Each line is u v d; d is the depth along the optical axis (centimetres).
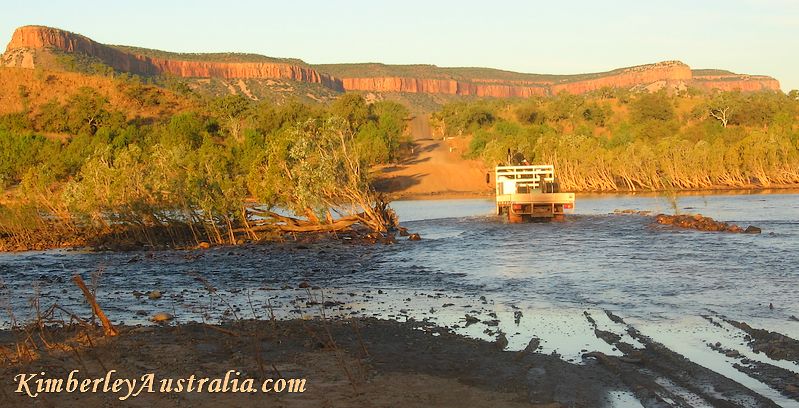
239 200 4450
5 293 2520
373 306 2062
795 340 1470
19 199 5709
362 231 4738
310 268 3056
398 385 1244
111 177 4684
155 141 10750
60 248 4328
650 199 7600
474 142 12612
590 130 16038
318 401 1157
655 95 18012
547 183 5962
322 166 4594
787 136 10144
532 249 3462
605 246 3459
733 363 1328
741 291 2092
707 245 3316
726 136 13238
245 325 1772
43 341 1568
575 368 1345
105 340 1595
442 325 1764
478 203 8000
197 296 2344
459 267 2919
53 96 14112
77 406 1142
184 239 4488
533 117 18612
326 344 1541
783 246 3162
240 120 13912
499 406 1132
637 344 1506
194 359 1416
